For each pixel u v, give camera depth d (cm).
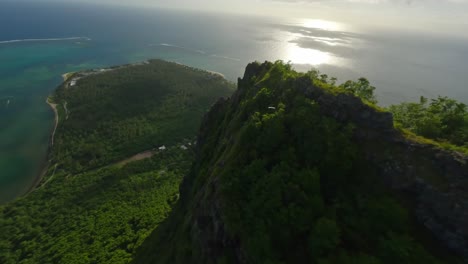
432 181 3488
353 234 3584
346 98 4544
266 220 3881
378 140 4128
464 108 4900
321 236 3525
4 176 16062
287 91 5659
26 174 16450
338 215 3806
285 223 3781
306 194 3975
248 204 4197
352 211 3797
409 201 3641
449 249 3309
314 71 6756
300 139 4584
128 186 13525
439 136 4531
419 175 3594
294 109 4975
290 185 4041
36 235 10869
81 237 9544
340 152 4156
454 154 3512
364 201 3788
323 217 3697
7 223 11806
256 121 5244
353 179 4056
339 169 4103
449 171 3450
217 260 4181
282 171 4262
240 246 3934
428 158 3669
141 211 10325
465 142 4194
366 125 4278
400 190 3722
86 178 15112
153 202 11081
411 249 3244
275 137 4728
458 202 3272
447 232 3312
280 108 5225
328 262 3388
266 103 6134
